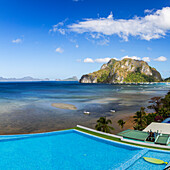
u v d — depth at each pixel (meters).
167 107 45.56
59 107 52.72
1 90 137.50
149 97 86.19
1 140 12.66
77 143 12.24
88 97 84.94
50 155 10.40
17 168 8.86
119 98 80.88
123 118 38.44
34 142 12.48
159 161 8.80
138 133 12.87
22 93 108.31
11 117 38.31
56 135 13.92
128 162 8.76
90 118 38.38
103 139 12.38
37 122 34.31
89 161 9.58
